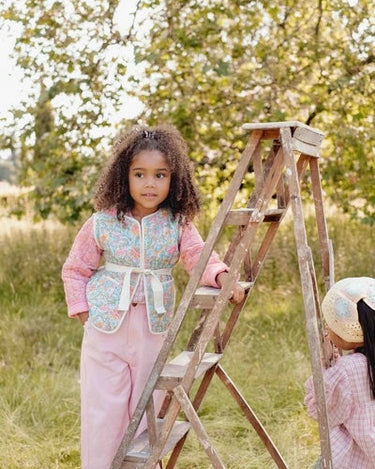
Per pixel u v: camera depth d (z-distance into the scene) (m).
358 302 2.44
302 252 2.31
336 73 6.57
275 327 5.70
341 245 7.12
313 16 6.81
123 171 2.74
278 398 4.34
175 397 2.39
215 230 2.42
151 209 2.80
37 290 7.19
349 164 6.56
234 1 6.40
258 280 6.90
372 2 6.47
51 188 6.59
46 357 5.16
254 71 6.54
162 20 6.43
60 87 6.37
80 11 6.49
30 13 6.48
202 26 6.24
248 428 3.95
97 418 2.75
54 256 7.58
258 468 3.47
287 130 2.36
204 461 3.59
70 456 3.69
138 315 2.75
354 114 6.34
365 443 2.41
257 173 2.51
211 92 6.51
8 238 8.09
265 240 2.74
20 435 3.81
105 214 2.78
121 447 2.51
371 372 2.41
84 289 2.83
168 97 6.59
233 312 2.80
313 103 6.50
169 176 2.75
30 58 6.46
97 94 6.48
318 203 2.71
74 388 4.46
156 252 2.76
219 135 6.65
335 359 2.74
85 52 6.46
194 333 2.79
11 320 6.08
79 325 6.01
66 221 6.95
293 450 3.60
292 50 6.65
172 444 2.56
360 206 7.19
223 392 4.28
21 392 4.36
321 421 2.28
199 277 2.44
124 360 2.77
